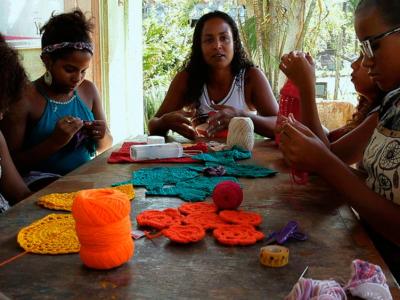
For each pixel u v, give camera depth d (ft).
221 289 2.11
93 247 2.27
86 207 2.22
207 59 7.39
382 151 3.41
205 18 7.47
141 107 14.08
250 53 12.69
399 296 2.05
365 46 3.41
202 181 4.02
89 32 6.31
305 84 4.68
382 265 2.36
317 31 13.52
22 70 3.92
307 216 3.13
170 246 2.60
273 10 12.16
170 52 17.49
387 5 3.19
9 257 2.47
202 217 3.00
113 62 11.84
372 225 3.22
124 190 3.66
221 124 6.56
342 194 3.28
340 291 1.96
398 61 3.26
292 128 3.50
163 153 4.95
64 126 5.82
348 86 16.02
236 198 3.13
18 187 4.68
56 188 3.86
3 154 4.60
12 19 8.63
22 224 2.98
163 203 3.40
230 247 2.59
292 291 1.94
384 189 3.33
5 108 3.83
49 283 2.18
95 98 7.36
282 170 4.54
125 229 2.33
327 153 3.35
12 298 2.04
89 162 4.92
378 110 4.24
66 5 10.22
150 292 2.08
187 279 2.21
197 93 7.79
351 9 15.19
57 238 2.69
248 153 5.26
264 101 7.51
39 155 5.88
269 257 2.33
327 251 2.53
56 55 6.01
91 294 2.07
